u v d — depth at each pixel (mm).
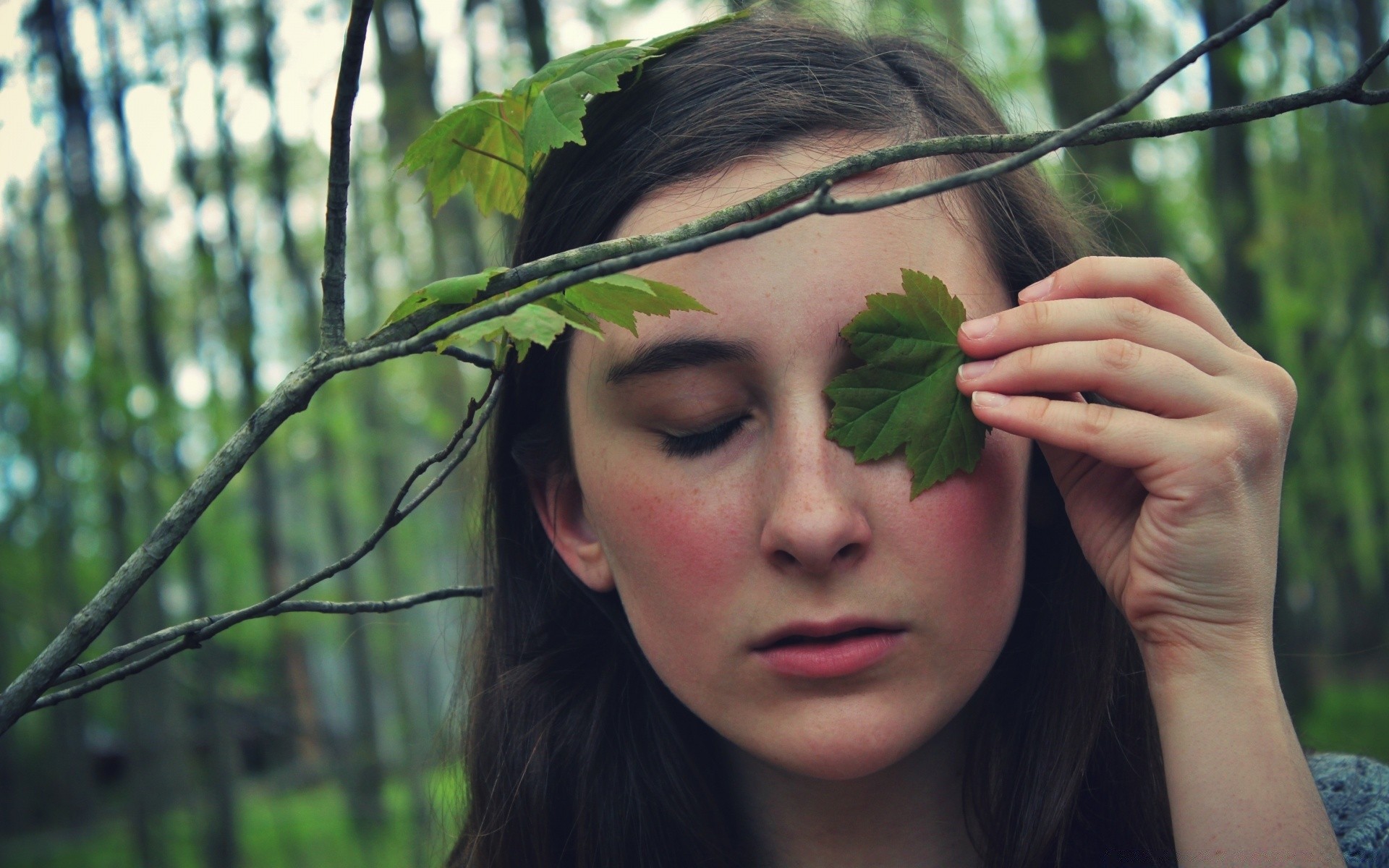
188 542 4086
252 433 453
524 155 535
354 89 451
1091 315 531
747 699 541
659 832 640
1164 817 612
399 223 3635
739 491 537
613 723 655
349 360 451
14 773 6234
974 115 627
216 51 3127
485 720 698
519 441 640
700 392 539
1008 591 548
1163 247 2246
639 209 578
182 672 4004
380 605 526
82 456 3330
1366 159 4051
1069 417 527
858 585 525
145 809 4031
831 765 530
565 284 443
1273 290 4172
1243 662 528
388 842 4492
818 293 531
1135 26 2576
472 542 775
